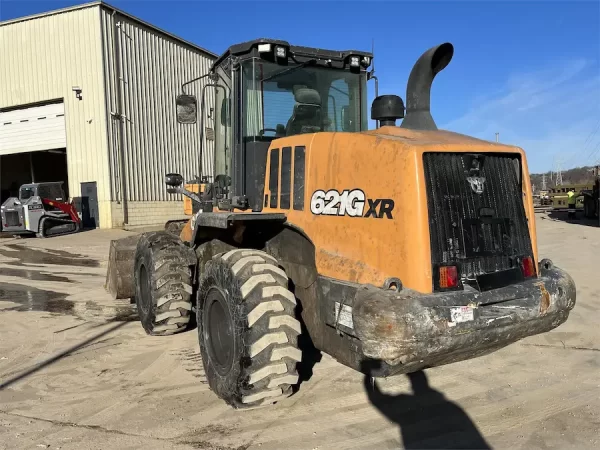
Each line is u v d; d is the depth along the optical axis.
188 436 3.38
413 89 3.84
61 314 6.87
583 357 4.81
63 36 19.52
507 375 4.39
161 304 5.18
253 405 3.53
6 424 3.59
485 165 3.45
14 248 15.02
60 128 20.28
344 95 5.02
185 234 5.63
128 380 4.40
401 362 2.99
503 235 3.45
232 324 3.56
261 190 4.51
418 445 3.25
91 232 18.45
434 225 3.16
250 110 4.57
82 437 3.38
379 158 3.28
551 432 3.38
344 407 3.79
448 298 3.04
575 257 10.66
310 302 3.86
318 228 3.71
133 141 20.39
